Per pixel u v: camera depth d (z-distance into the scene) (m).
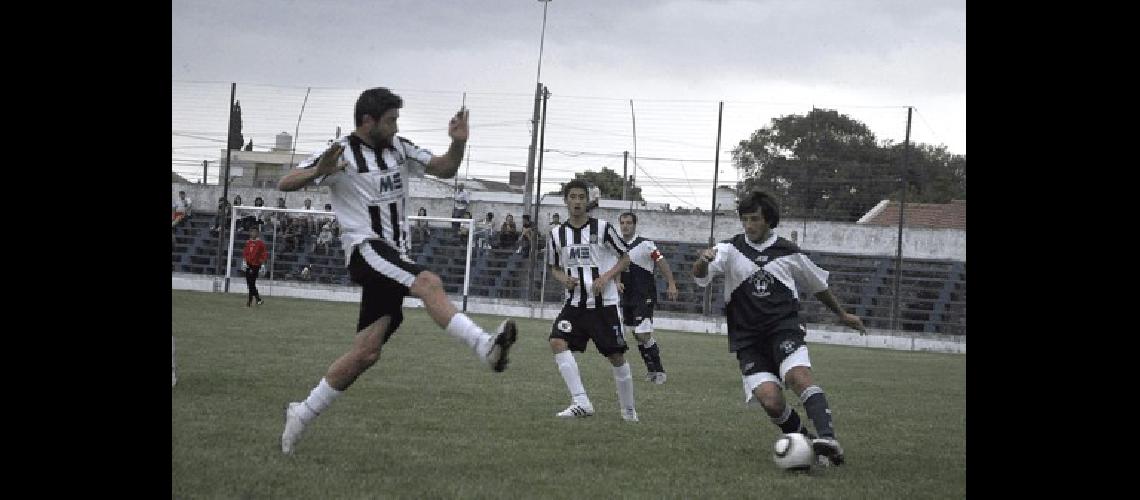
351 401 9.26
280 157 43.62
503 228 34.09
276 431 7.30
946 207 34.44
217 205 38.75
